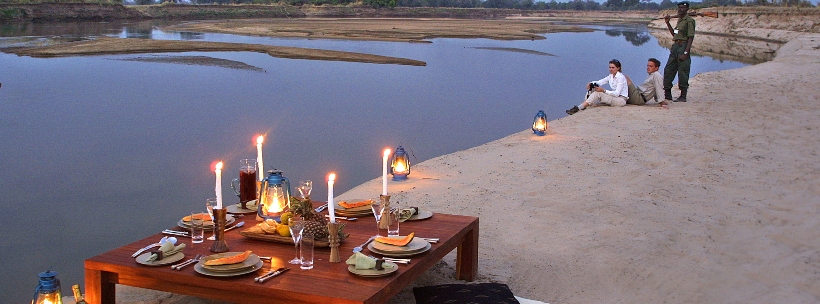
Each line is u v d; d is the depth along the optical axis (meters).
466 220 5.66
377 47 39.22
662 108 15.00
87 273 4.64
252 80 22.55
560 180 8.89
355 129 14.92
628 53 38.06
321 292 4.12
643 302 5.37
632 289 5.61
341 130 14.77
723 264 6.16
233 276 4.34
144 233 8.17
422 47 39.97
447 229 5.40
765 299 5.47
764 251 6.47
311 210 5.24
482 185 8.66
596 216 7.38
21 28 48.22
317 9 96.69
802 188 8.60
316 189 10.08
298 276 4.40
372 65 28.42
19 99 17.78
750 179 8.99
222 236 4.82
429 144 13.62
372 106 18.14
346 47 38.47
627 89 15.48
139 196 9.70
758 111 14.57
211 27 56.75
